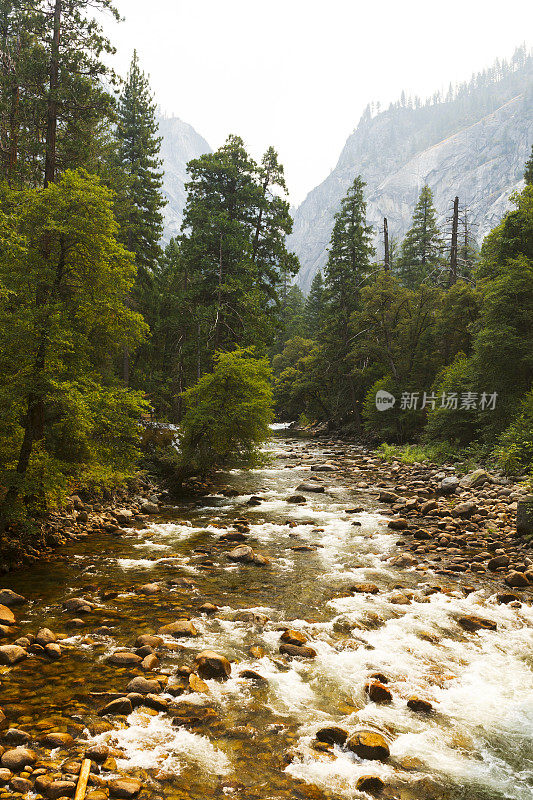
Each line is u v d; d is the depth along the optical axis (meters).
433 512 14.08
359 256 43.56
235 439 17.34
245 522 13.19
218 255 26.52
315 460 28.25
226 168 28.23
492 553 10.45
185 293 27.34
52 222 8.95
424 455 25.70
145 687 5.00
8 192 9.95
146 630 6.56
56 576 8.68
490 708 5.05
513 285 21.38
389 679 5.54
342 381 44.19
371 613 7.34
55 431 9.99
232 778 3.87
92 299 10.05
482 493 15.64
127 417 10.26
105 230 9.77
